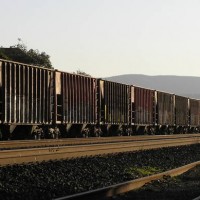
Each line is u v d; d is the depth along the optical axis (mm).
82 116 56719
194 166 35125
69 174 25672
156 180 25844
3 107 42031
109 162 32562
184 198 21000
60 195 19844
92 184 23438
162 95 82250
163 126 85250
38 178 23125
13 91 43469
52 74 50594
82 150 33469
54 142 42344
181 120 93188
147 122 75812
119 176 27625
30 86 46406
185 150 50562
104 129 65000
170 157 41688
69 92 53781
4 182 21094
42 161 27938
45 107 49188
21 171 24000
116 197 19656
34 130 48906
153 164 35625
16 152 26453
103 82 62125
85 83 57812
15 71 43875
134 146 42625
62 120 52094
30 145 38875
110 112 63500
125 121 68500
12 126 44812
